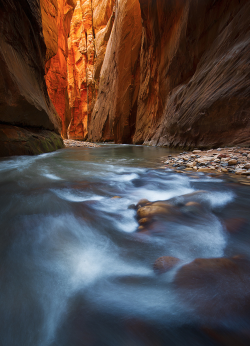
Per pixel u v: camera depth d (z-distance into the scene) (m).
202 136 7.30
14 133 6.25
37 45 8.98
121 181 3.56
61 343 0.81
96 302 1.01
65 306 0.99
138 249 1.49
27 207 2.22
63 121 34.09
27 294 1.06
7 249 1.44
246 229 1.78
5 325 0.90
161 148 10.61
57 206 2.27
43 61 10.18
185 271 1.20
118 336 0.84
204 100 7.35
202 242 1.57
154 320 0.90
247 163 4.17
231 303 0.96
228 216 2.05
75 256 1.39
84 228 1.80
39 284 1.13
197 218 1.98
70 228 1.79
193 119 7.74
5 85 5.77
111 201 2.51
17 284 1.12
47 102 11.30
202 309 0.94
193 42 9.61
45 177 3.79
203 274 1.17
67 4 33.03
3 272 1.21
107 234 1.71
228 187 3.06
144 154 7.99
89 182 3.45
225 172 4.08
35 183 3.30
